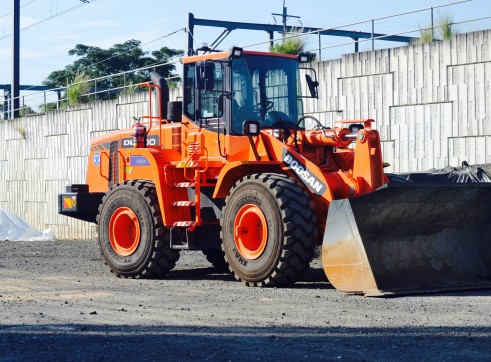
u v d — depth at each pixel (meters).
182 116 11.49
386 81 15.38
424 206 9.38
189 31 23.17
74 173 24.03
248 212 10.04
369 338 6.41
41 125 25.55
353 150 10.55
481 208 9.84
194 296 9.23
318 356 5.77
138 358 5.79
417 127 14.91
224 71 10.82
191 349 6.06
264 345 6.19
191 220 11.30
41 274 12.09
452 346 6.04
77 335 6.74
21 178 26.67
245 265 10.09
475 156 14.03
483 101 13.91
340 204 9.19
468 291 9.33
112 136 12.82
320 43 16.83
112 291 9.84
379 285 9.04
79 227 23.84
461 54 14.23
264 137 10.43
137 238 11.45
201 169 11.00
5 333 6.89
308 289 9.70
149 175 11.59
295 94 11.16
